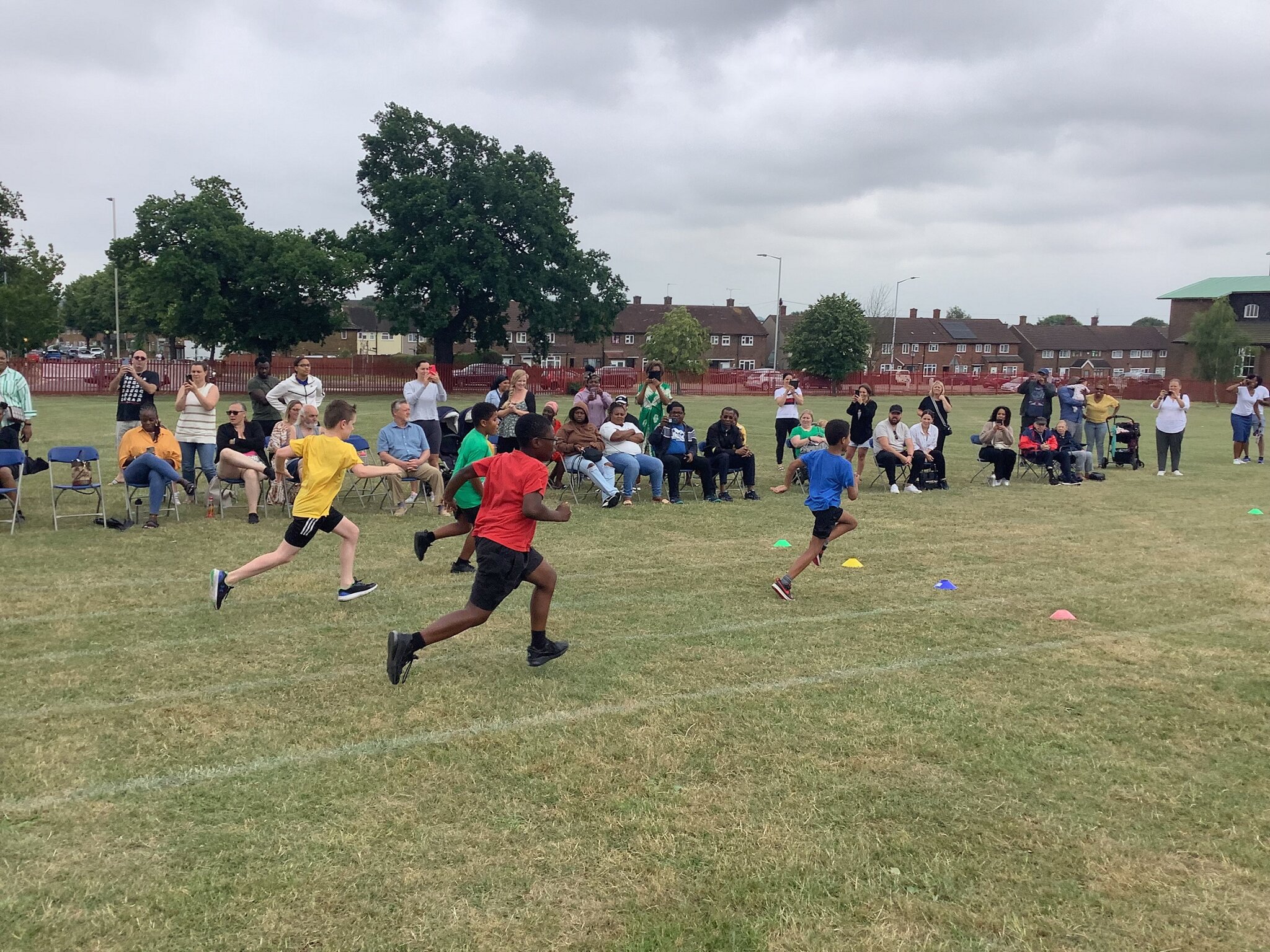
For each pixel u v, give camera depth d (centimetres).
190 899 322
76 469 1176
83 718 477
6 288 4428
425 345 8944
